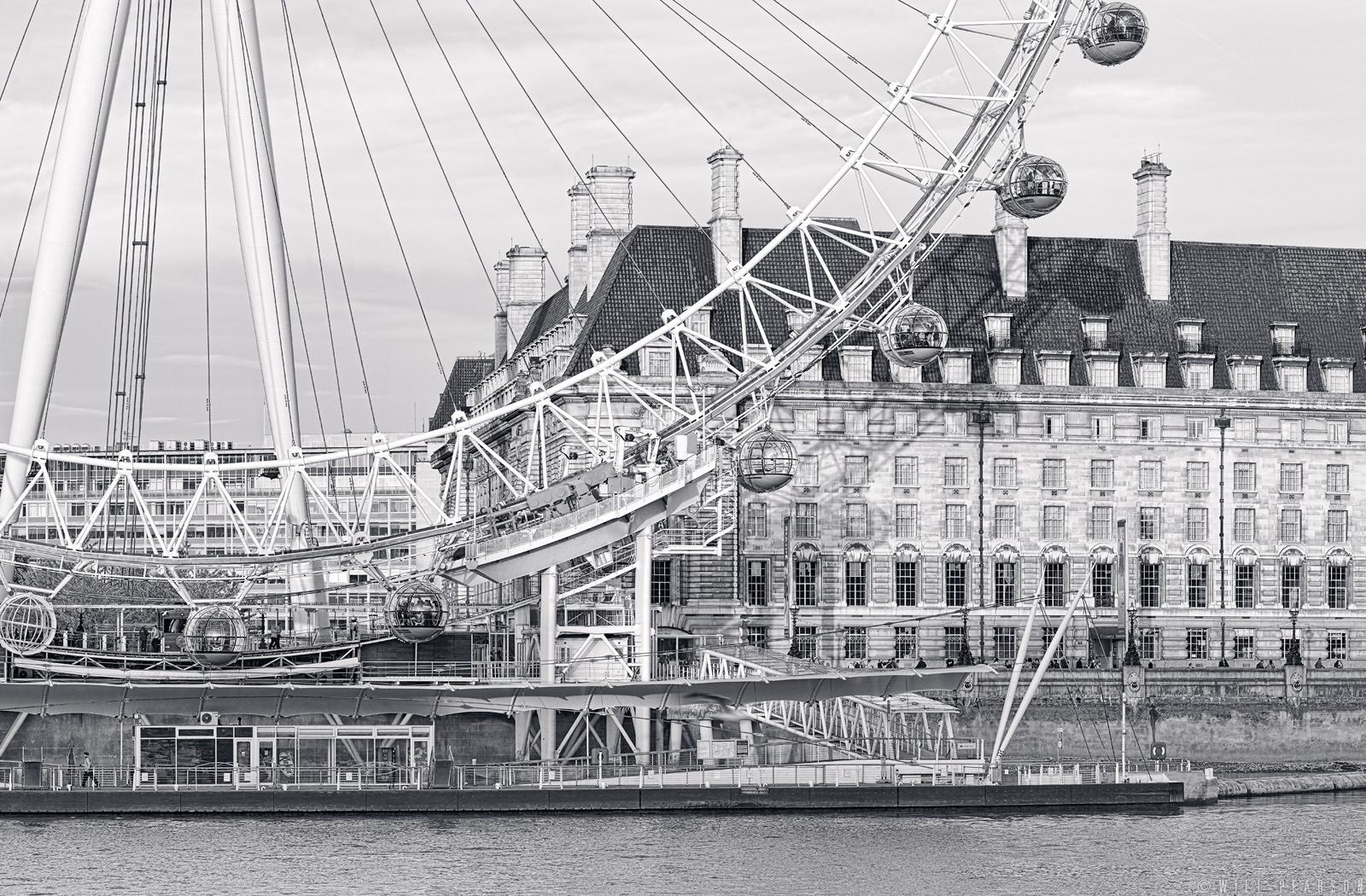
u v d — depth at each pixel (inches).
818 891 3339.1
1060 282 6530.5
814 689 4296.3
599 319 6131.9
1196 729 5516.7
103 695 4153.5
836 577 6176.2
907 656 6190.9
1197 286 6594.5
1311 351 6530.5
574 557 4685.0
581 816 4089.6
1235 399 6378.0
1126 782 4362.7
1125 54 4069.9
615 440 4503.0
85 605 4370.1
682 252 6274.6
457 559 4660.4
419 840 3779.5
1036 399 6304.1
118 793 4052.7
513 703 4279.0
